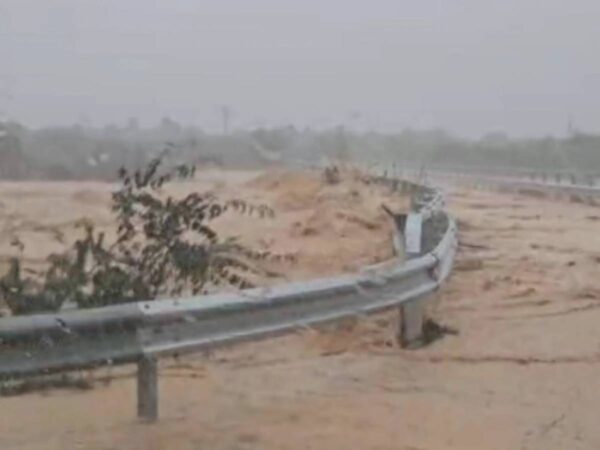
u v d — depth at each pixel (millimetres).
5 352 6523
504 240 22938
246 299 8125
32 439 6965
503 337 11391
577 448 7148
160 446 6859
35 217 24938
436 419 7840
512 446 7152
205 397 8430
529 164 79812
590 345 10938
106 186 34219
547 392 8852
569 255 19672
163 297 9867
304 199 34719
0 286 9352
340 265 16969
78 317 6828
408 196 34312
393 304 10375
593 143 76500
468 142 97625
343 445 7023
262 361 9969
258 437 7164
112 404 8086
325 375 9414
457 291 14594
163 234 10523
